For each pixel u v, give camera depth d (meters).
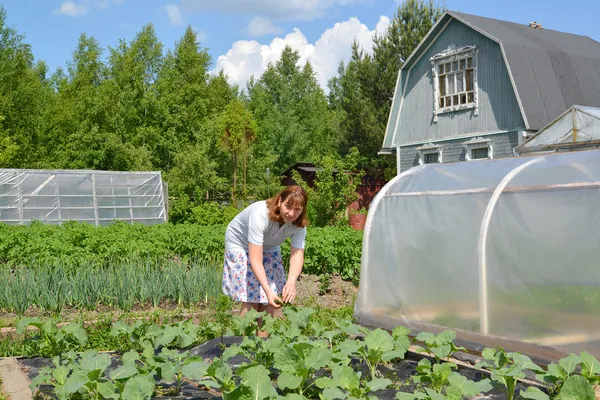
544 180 4.73
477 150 20.67
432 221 5.40
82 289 7.23
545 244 4.51
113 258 9.55
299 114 57.44
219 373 3.37
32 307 7.17
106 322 6.16
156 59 47.34
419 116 22.56
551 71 19.61
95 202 18.75
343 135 33.31
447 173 5.64
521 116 18.94
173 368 3.57
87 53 47.50
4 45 36.34
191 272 7.93
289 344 3.85
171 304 7.62
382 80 32.12
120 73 38.91
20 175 18.03
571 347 4.26
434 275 5.31
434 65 21.81
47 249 9.36
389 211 5.82
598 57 21.59
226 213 22.03
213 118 38.38
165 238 11.42
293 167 35.00
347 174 19.45
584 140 13.86
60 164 33.12
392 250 5.72
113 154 32.09
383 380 3.33
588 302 4.20
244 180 29.02
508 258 4.72
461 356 4.74
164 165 38.56
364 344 4.03
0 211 17.23
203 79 43.62
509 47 19.03
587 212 4.32
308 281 9.74
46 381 3.66
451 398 3.08
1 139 29.09
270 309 5.13
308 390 3.62
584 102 19.84
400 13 32.03
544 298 4.46
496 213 4.88
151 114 39.06
